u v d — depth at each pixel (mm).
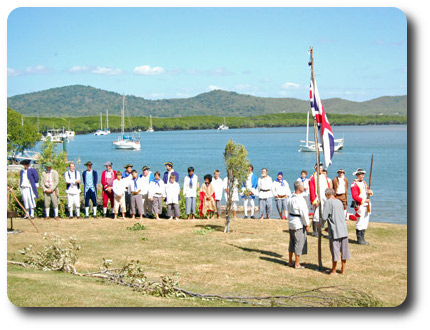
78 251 13062
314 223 15875
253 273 11375
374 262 12578
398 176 48094
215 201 19547
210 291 9883
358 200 14586
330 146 12461
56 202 18562
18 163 51188
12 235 14812
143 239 14773
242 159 16188
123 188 18719
